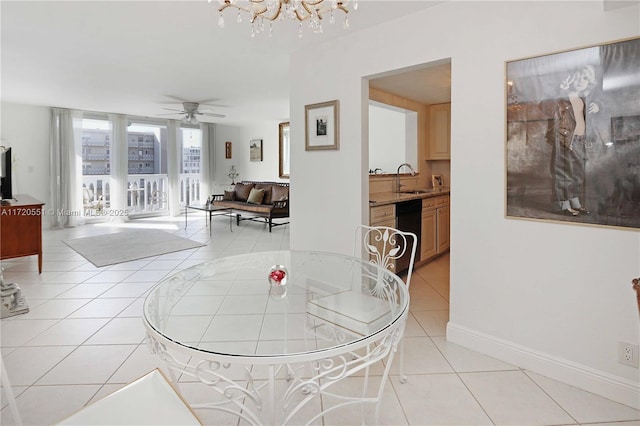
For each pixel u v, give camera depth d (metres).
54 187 6.76
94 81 4.65
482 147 2.25
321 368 2.12
